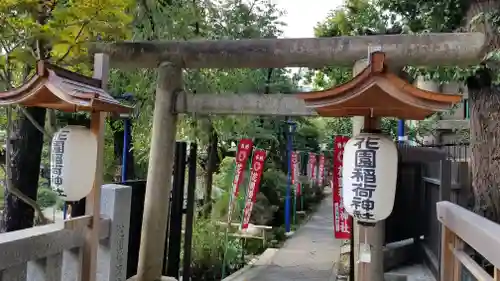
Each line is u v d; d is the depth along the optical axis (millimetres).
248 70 7711
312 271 7516
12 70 3889
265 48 4480
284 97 4621
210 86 6629
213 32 6887
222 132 8891
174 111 4836
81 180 3068
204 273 7457
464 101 10031
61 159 3014
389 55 4156
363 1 6000
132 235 4938
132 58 4719
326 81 9297
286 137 14859
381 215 2805
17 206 4289
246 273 7375
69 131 3064
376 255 3895
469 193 4879
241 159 8461
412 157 5648
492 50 3930
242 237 9648
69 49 3525
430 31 4723
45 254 2725
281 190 14508
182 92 4852
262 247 9930
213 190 11523
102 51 4586
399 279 5277
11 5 3229
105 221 3672
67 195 3045
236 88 7281
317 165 19031
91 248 3180
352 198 2846
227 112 4730
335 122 16656
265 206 12711
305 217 15219
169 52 4680
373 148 2787
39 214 4012
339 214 6020
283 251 9297
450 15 4613
